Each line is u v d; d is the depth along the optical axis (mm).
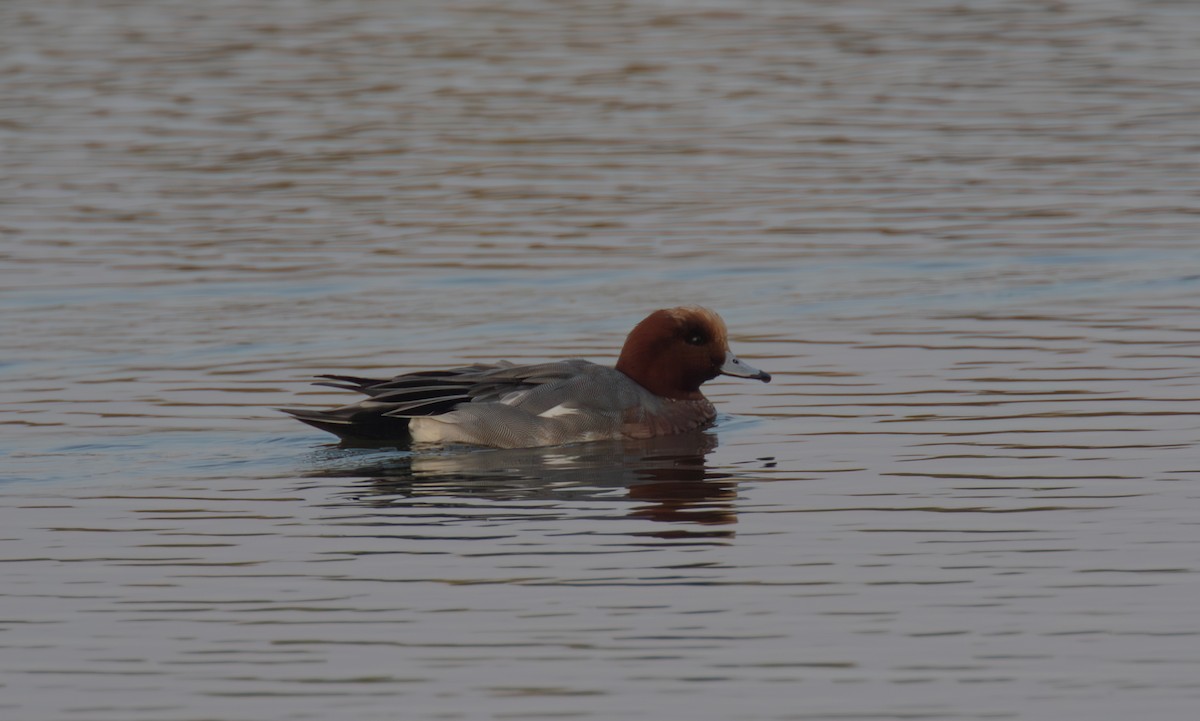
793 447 14125
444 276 20500
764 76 31953
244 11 38656
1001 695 9289
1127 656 9742
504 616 10406
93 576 11180
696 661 9742
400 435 14477
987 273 20438
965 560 11250
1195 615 10273
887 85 31094
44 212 23359
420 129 28141
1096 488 12688
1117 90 30484
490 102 29984
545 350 17719
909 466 13422
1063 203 23625
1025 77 31656
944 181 24906
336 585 10953
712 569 11156
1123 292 19484
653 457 13977
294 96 30391
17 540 11922
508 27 36688
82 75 32062
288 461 13945
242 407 15672
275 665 9758
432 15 38000
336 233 22391
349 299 19594
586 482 13227
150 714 9172
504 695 9336
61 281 20219
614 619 10328
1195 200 23625
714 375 15141
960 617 10305
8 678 9641
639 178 25125
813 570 11109
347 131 28016
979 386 15844
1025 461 13438
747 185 24766
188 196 24250
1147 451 13594
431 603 10625
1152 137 27234
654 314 15219
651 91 30750
